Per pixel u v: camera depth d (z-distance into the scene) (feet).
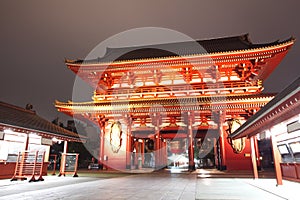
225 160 86.58
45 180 52.49
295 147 44.73
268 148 145.38
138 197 29.25
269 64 95.91
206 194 32.17
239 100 82.48
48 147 68.64
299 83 22.97
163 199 27.94
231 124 86.84
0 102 62.59
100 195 30.68
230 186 41.29
